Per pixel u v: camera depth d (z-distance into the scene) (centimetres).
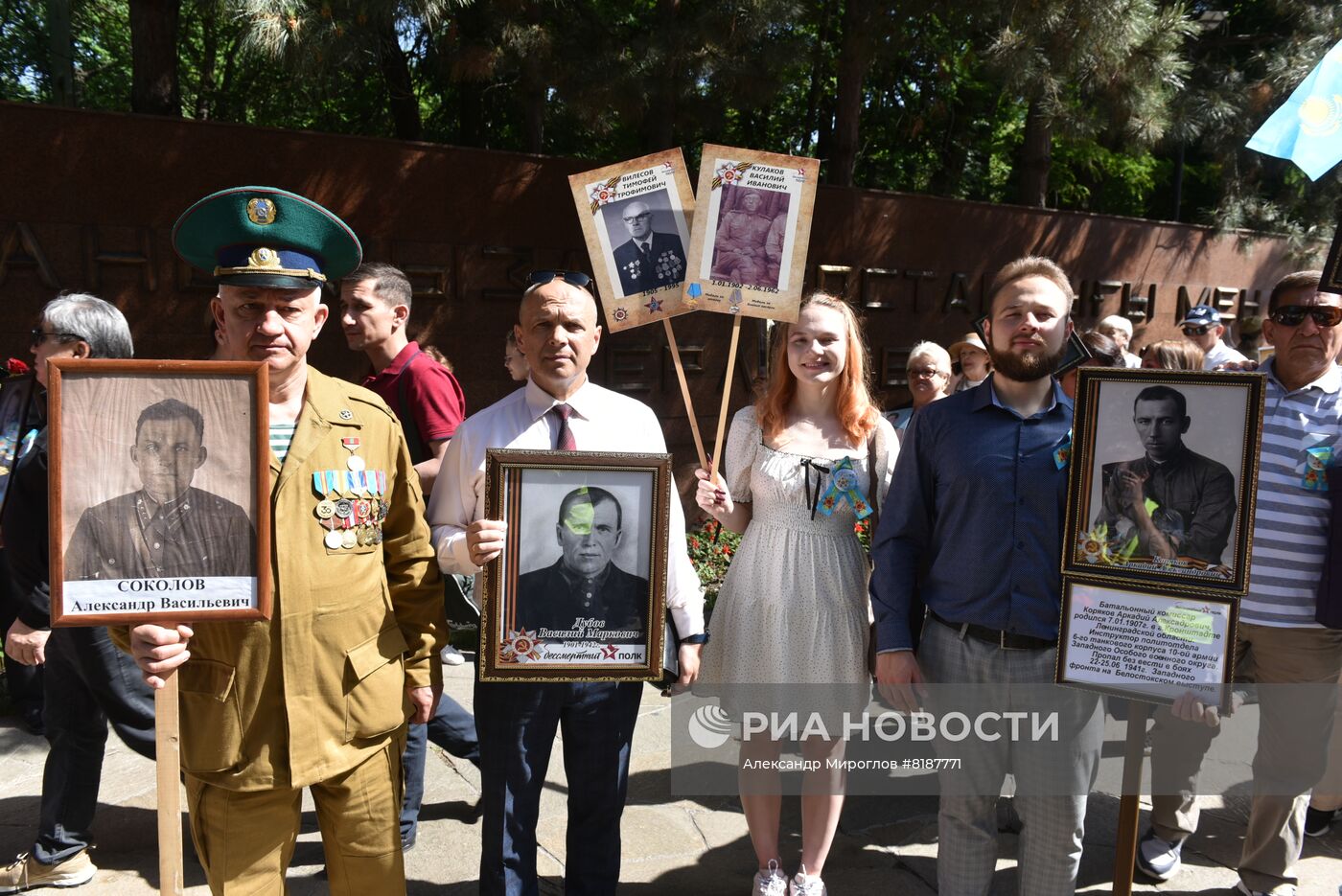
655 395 756
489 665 260
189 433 212
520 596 262
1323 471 316
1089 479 256
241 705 223
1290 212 1027
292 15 512
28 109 553
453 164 670
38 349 321
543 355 277
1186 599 248
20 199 556
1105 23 673
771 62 677
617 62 670
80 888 329
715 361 779
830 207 799
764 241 295
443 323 679
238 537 215
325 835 247
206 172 600
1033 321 262
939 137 1279
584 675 264
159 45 636
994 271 906
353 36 542
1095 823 388
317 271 237
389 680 242
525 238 701
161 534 210
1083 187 1348
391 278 404
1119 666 254
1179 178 1273
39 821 362
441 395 389
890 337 846
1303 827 329
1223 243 1072
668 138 734
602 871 284
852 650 303
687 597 294
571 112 751
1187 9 888
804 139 1216
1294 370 327
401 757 258
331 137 630
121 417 208
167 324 598
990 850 279
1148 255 1014
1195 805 350
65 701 323
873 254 827
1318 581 317
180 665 223
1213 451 245
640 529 265
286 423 235
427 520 291
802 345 303
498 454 256
